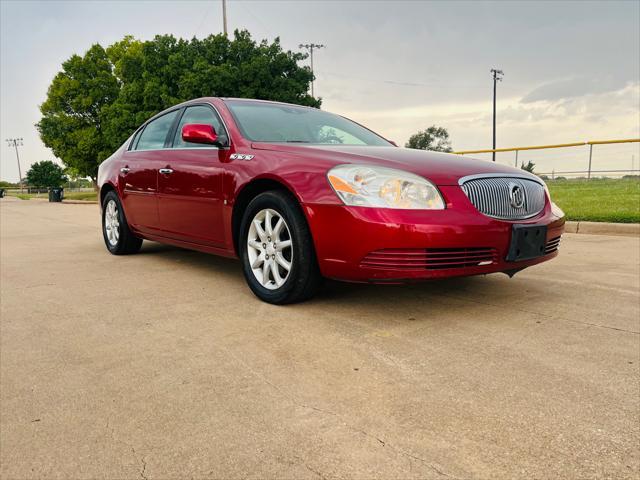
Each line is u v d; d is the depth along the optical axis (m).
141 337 2.49
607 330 2.52
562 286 3.48
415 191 2.60
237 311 2.93
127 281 3.79
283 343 2.37
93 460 1.46
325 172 2.78
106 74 34.50
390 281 2.61
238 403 1.77
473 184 2.71
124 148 5.18
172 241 4.23
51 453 1.50
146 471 1.40
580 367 2.05
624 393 1.81
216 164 3.51
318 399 1.79
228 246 3.47
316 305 3.01
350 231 2.62
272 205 2.99
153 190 4.25
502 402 1.75
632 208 8.34
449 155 3.24
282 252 3.06
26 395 1.88
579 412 1.67
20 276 4.03
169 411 1.73
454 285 3.51
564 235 6.41
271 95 23.89
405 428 1.58
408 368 2.05
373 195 2.61
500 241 2.70
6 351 2.33
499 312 2.84
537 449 1.46
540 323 2.64
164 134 4.46
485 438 1.52
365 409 1.71
